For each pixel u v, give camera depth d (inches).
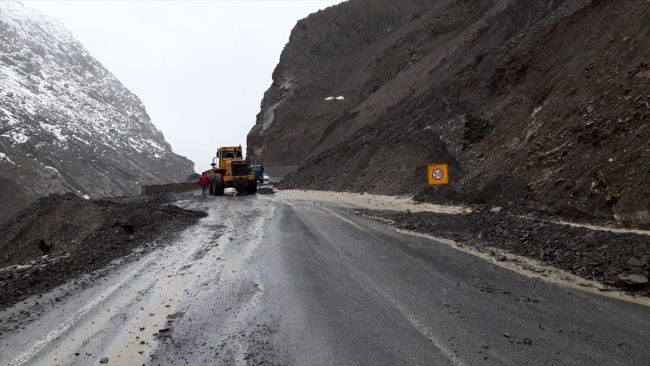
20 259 610.5
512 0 1472.7
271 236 438.6
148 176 7081.7
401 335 186.4
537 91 743.1
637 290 242.1
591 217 406.6
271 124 3543.3
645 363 157.3
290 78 3772.1
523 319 203.2
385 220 539.2
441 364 158.6
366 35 3981.3
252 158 3580.2
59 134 6599.4
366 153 1215.6
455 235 420.8
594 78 566.9
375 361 162.1
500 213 441.1
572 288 251.4
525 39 979.9
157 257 359.9
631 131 432.1
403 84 1879.9
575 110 559.5
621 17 611.5
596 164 449.7
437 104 1132.5
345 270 297.7
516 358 162.4
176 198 1064.8
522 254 335.3
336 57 3868.1
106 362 168.7
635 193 381.1
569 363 157.8
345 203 788.0
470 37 1512.1
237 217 607.8
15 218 962.7
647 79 455.8
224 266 318.7
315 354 169.5
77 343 188.4
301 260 329.4
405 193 852.6
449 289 251.3
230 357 169.3
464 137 829.2
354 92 3021.7
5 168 4746.6
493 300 231.1
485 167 716.0
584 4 844.0
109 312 227.3
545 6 1111.6
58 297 259.0
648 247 269.3
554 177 506.0
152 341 187.3
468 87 1087.6
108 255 387.2
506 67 938.1
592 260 286.5
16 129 5890.8
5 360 174.7
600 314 209.3
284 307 225.8
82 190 5428.2
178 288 265.7
